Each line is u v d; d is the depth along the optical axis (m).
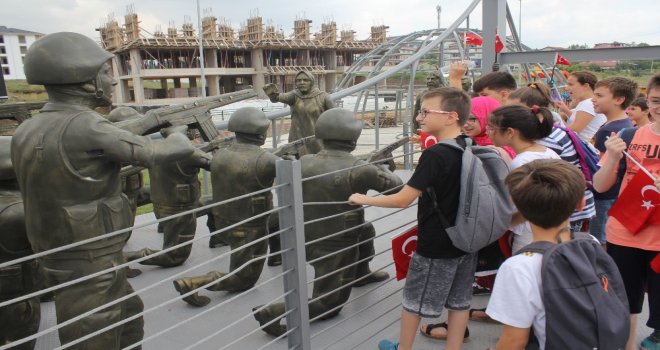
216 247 5.73
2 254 3.15
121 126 3.56
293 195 2.54
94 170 2.67
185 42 33.31
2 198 3.12
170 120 3.88
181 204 4.88
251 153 4.16
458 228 2.65
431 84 7.58
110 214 2.79
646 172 2.75
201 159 4.40
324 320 3.94
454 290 2.89
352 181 3.67
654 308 3.11
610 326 1.75
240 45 35.84
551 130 2.97
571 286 1.78
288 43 37.44
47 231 2.72
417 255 2.87
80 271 2.73
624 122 3.90
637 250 3.06
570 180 1.91
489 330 3.70
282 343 3.62
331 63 40.31
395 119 24.33
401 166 11.88
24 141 2.65
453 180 2.66
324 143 3.86
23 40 67.25
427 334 3.61
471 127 3.74
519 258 1.92
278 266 5.22
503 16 9.82
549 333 1.78
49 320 4.04
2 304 1.67
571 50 9.41
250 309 4.15
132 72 32.31
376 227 6.23
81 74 2.59
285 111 7.75
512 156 3.39
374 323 3.89
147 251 5.17
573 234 2.04
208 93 34.69
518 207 2.02
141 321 3.33
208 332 3.77
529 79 22.56
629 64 13.99
